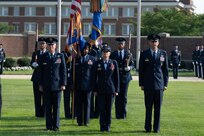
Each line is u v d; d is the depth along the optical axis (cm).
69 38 2412
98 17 2947
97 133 2022
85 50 2255
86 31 12838
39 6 13175
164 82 2073
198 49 6028
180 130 2127
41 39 2416
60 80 2077
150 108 2062
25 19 13238
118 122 2348
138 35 6153
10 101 3156
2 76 5697
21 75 5947
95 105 2483
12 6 13262
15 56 8131
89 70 2230
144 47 7956
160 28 9888
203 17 10169
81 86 2205
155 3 12825
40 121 2336
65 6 12938
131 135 1981
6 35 8112
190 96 3634
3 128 2117
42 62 2078
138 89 4141
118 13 12962
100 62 2089
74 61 2241
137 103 3136
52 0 13112
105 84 2070
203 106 3025
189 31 9994
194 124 2303
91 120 2412
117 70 2092
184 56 7994
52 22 13125
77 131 2067
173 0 12875
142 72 2062
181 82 5103
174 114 2644
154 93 2048
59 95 2081
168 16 10144
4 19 13275
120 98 2466
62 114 2594
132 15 12938
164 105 3053
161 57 2055
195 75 6247
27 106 2906
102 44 2677
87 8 12850
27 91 3822
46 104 2083
